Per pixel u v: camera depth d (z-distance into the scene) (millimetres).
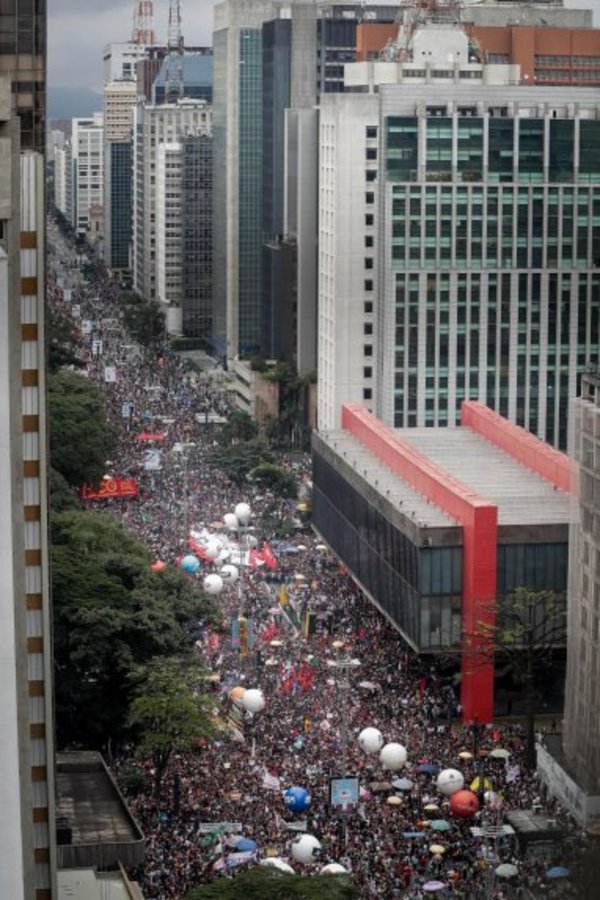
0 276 178750
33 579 191125
